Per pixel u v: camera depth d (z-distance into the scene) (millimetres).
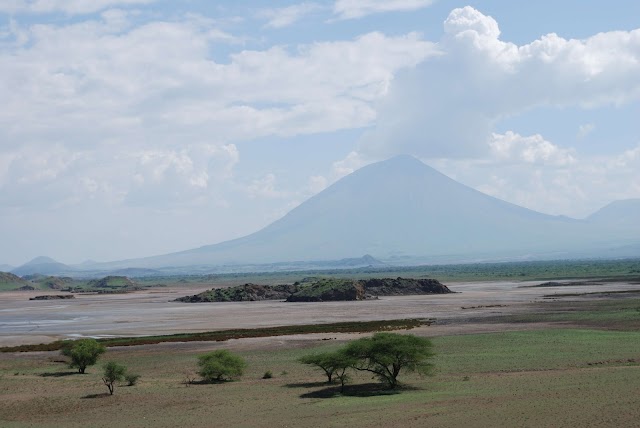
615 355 62375
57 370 70188
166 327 116688
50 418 46062
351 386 54000
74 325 125312
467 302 154500
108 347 88812
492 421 36688
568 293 169375
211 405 47938
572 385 46406
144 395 53156
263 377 60406
